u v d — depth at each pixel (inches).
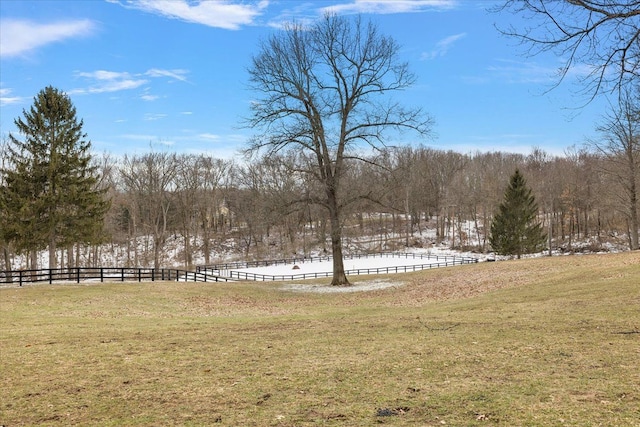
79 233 1531.7
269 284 1384.1
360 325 544.1
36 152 1514.5
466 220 4028.1
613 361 310.8
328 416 238.1
